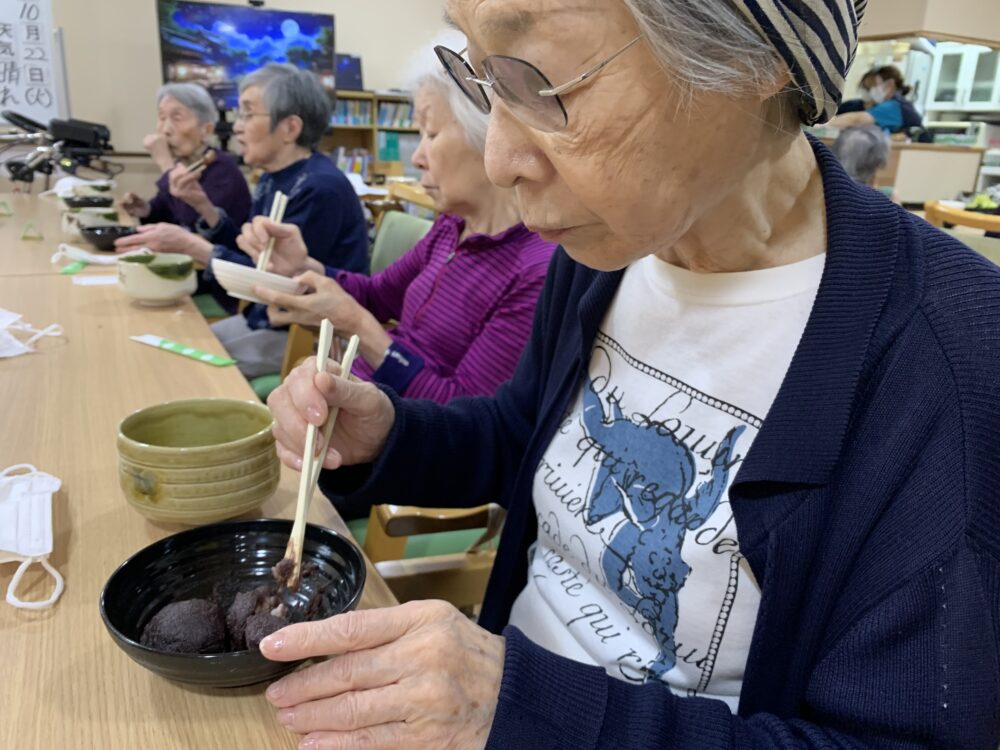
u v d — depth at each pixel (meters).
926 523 0.50
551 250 1.32
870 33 4.48
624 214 0.50
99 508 0.79
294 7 5.53
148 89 5.23
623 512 0.72
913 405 0.53
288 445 0.78
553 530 0.81
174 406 0.83
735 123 0.48
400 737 0.48
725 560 0.63
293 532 0.65
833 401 0.56
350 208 2.32
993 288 0.55
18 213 2.85
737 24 0.43
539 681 0.51
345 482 0.90
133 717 0.53
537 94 0.47
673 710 0.53
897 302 0.56
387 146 5.67
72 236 2.38
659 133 0.47
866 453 0.55
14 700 0.54
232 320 2.34
